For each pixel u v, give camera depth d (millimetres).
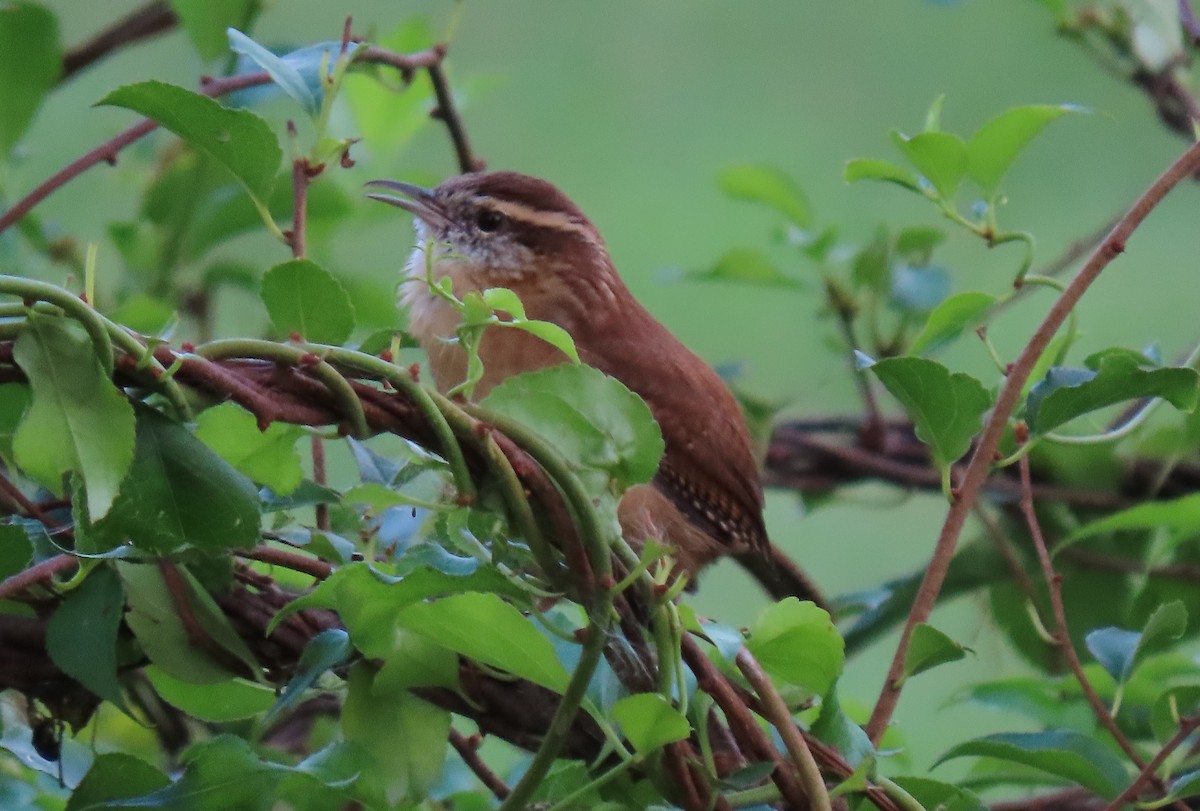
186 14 7098
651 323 8617
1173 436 8172
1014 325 11438
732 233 12375
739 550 8570
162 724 6570
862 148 12711
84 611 4680
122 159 8898
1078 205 11961
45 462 3859
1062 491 8555
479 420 4117
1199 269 11516
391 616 4301
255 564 5543
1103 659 5719
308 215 8133
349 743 4543
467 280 8375
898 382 5285
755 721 4527
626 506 6648
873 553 11516
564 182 12539
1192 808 6168
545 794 4953
